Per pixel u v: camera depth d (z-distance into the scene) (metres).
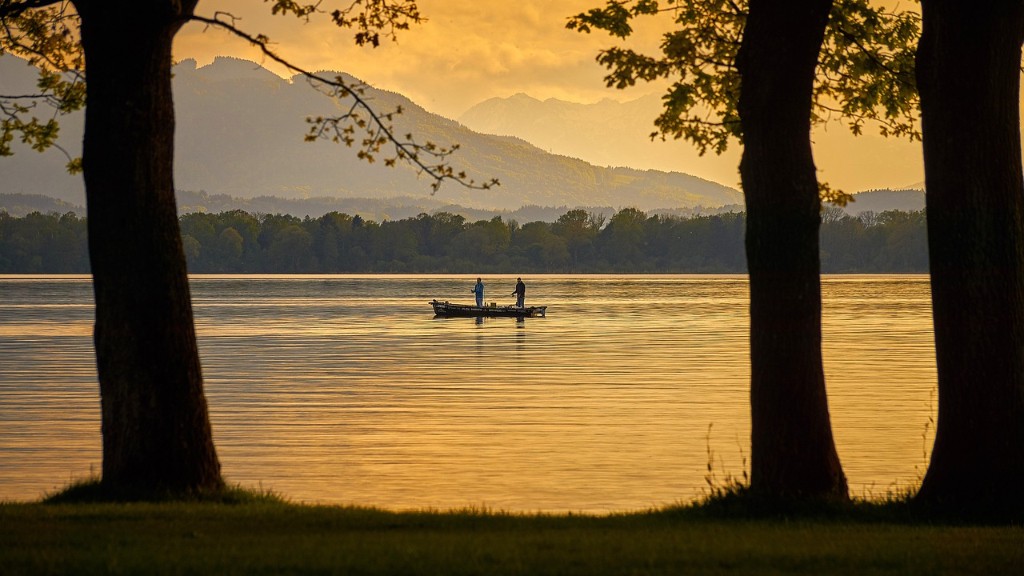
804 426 25.22
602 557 19.03
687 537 21.31
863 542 20.75
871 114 32.91
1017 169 24.84
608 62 31.55
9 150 32.81
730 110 32.25
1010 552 19.83
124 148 25.12
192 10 25.94
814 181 25.02
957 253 24.83
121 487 25.50
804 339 25.14
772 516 24.58
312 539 20.77
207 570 17.77
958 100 24.66
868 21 30.89
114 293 25.44
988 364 24.73
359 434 45.22
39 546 19.89
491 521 23.86
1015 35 24.61
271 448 42.03
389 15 28.50
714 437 44.19
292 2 27.80
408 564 18.25
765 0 24.59
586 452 40.91
